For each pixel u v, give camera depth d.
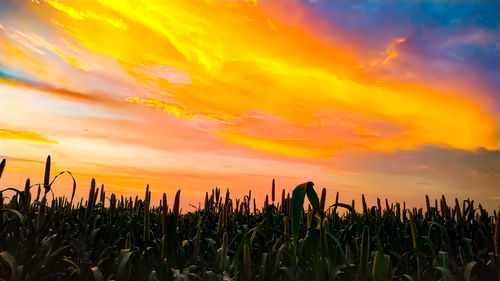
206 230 4.99
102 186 5.31
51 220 4.00
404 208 5.73
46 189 3.97
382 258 3.36
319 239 3.07
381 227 5.43
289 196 5.10
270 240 4.36
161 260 3.35
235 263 3.28
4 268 3.32
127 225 4.48
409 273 4.15
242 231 4.26
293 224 2.57
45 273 3.48
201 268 3.91
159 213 5.80
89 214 4.11
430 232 4.43
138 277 3.43
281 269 3.30
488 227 4.77
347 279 3.62
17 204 4.54
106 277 3.80
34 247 3.58
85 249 3.90
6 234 3.51
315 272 3.07
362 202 5.64
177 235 3.65
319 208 2.99
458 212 4.85
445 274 3.21
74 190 4.22
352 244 4.76
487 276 3.61
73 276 3.66
